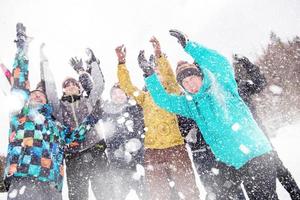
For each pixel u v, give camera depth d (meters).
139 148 5.05
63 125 3.78
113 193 4.02
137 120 5.13
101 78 4.17
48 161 3.29
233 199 3.55
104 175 3.97
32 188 3.13
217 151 3.30
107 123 5.19
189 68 3.49
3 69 3.70
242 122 3.18
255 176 3.03
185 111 3.62
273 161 3.07
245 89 3.78
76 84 4.11
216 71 3.33
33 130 3.32
